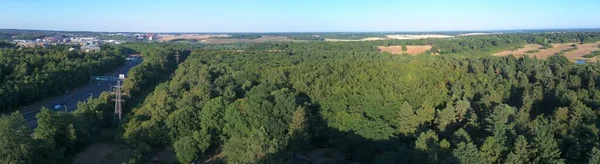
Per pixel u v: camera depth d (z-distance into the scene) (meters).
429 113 95.12
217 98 110.56
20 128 80.62
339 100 112.38
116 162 94.31
